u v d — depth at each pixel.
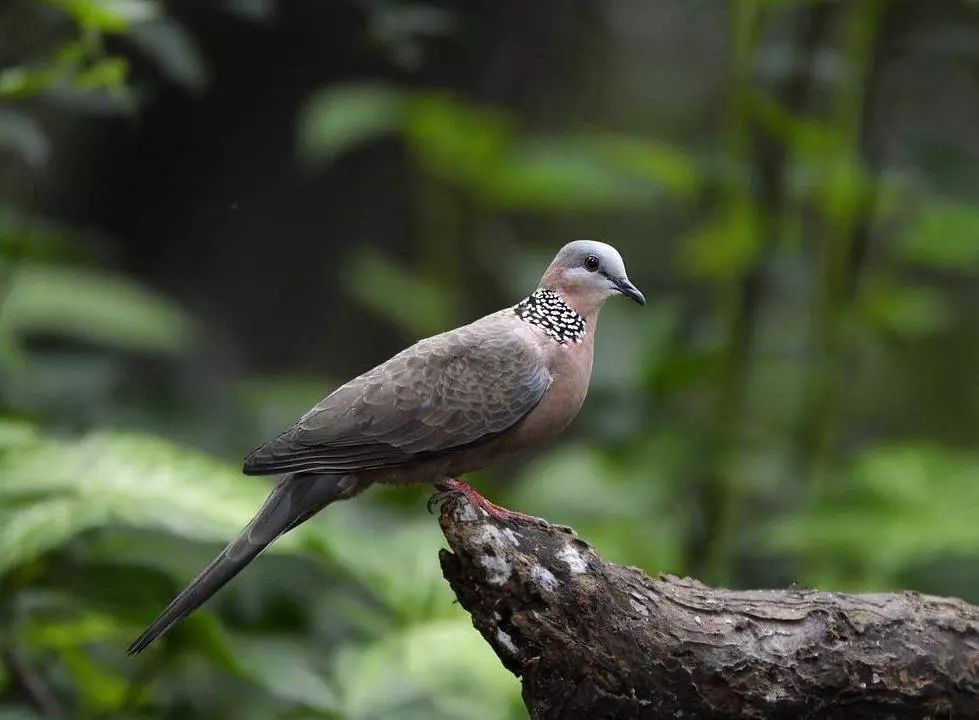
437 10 15.86
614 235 20.22
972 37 12.11
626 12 21.44
